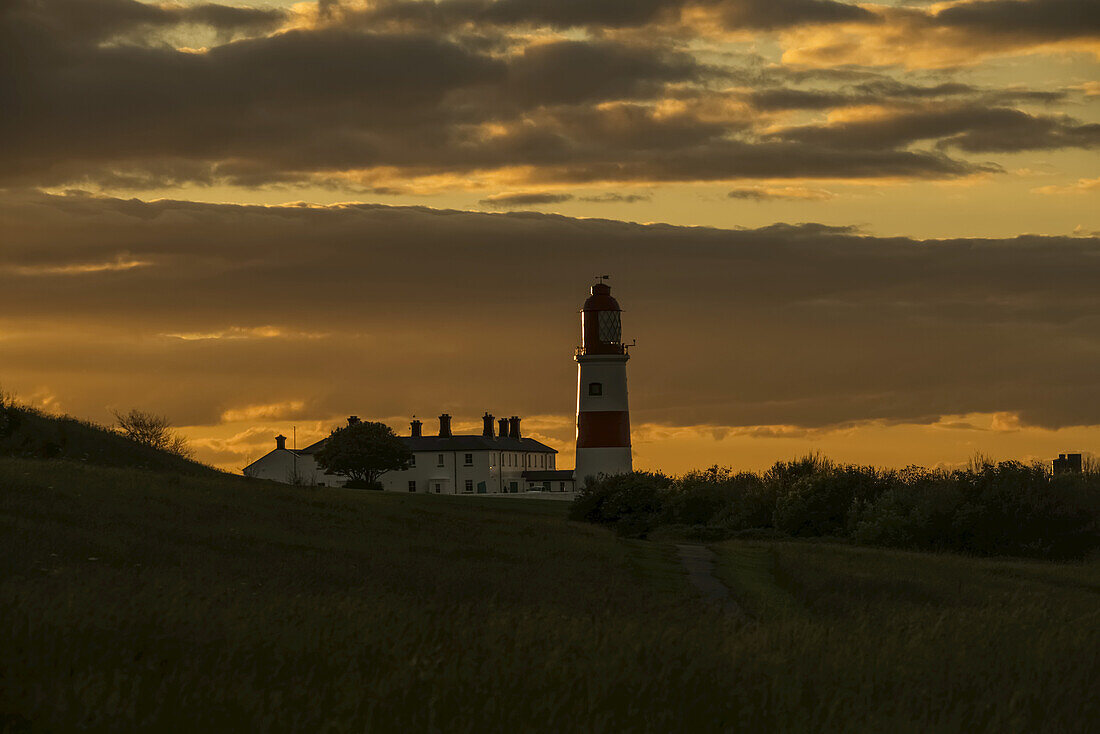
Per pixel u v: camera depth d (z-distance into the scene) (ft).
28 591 119.24
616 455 626.64
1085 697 99.76
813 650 111.04
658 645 109.40
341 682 90.27
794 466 492.95
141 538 203.92
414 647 106.93
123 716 79.25
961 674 106.42
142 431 521.65
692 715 88.53
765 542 371.15
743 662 104.99
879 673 104.06
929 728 87.40
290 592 159.94
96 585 130.21
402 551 245.45
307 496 322.34
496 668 98.02
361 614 122.83
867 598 203.72
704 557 294.05
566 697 88.17
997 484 387.75
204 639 104.47
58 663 91.81
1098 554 366.43
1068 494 382.63
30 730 76.43
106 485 264.52
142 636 103.65
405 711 85.10
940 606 190.60
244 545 219.82
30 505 217.36
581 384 634.43
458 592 181.16
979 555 372.99
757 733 86.38
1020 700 95.96
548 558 258.57
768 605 190.80
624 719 85.71
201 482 308.19
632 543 329.93
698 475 505.25
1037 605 163.22
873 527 395.14
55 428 377.71
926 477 440.04
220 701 83.46
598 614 153.58
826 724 86.48
